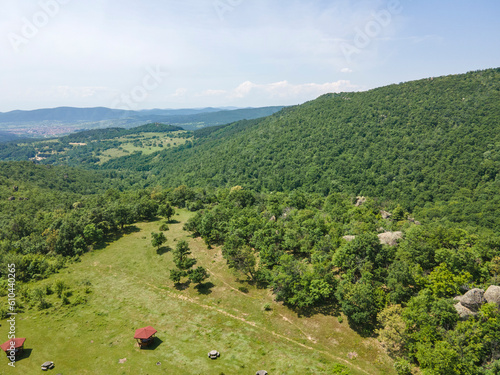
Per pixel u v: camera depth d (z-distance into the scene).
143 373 36.72
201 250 75.88
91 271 67.44
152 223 98.56
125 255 75.06
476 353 33.47
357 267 51.44
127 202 111.94
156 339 43.91
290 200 107.81
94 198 119.88
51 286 59.44
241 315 50.47
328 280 50.34
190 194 123.44
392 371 37.09
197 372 37.09
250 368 38.03
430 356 32.94
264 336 44.84
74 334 44.56
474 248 52.56
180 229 91.81
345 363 38.84
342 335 43.84
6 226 86.88
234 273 62.59
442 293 43.69
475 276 46.97
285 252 67.62
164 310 52.03
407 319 38.34
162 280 63.06
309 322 47.16
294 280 51.06
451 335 35.28
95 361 38.69
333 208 93.38
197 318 49.69
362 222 71.69
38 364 37.88
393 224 76.06
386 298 43.75
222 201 116.94
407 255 51.59
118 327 46.78
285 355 40.47
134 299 55.66
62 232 76.56
